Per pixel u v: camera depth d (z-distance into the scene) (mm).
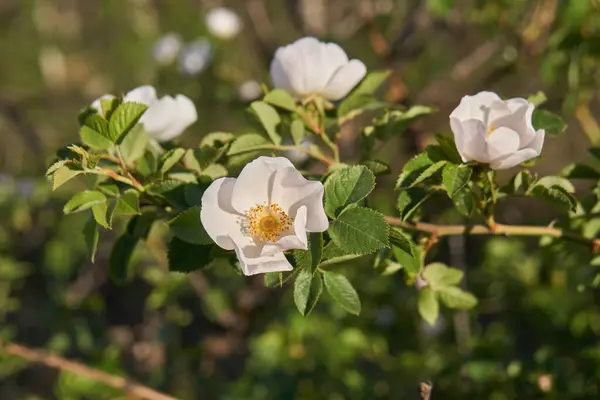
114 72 2041
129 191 656
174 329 1199
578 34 867
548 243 750
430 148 660
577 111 987
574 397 846
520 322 1129
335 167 669
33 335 1428
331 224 622
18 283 1371
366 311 1047
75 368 879
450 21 1213
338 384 1000
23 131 1610
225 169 686
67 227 1337
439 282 708
